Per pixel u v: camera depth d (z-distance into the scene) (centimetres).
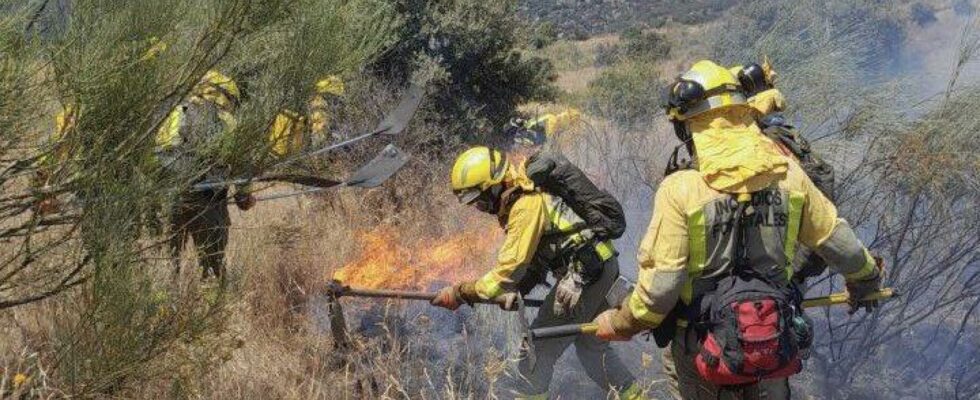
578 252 405
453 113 998
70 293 341
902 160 480
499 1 1051
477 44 1023
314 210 603
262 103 383
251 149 381
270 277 476
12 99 303
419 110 799
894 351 520
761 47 610
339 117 672
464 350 476
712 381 301
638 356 500
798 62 589
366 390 408
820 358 493
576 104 967
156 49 336
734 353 289
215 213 452
